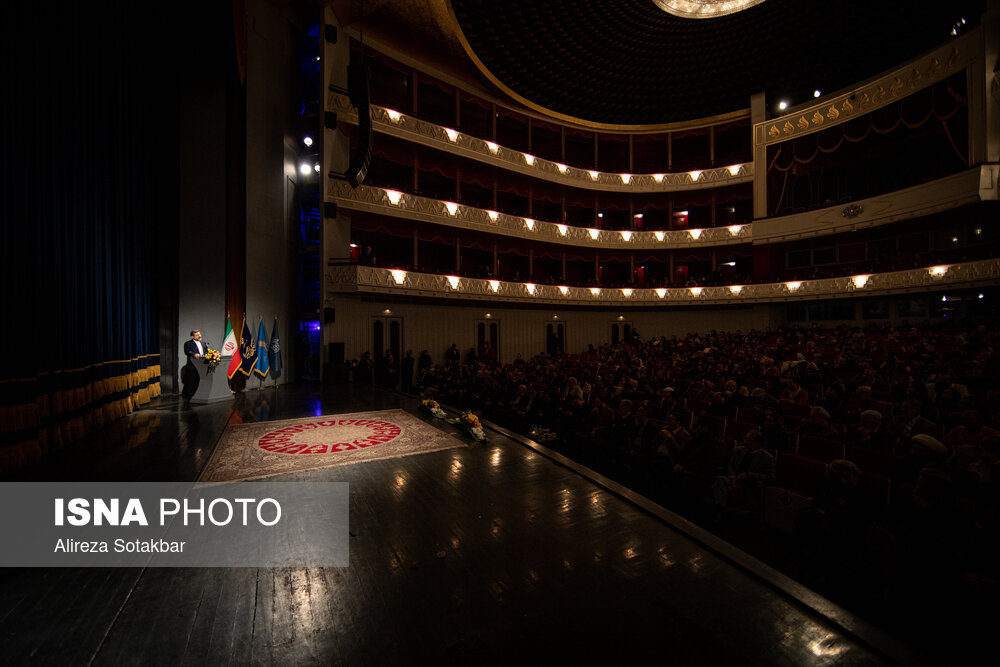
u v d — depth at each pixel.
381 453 6.31
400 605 2.88
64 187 6.68
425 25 15.74
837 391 7.94
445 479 5.29
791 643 2.57
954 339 13.34
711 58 18.78
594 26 16.67
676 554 3.60
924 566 3.29
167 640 2.51
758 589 3.12
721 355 14.34
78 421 6.89
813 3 15.59
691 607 2.90
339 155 15.27
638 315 24.39
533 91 20.33
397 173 18.23
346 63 15.54
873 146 19.59
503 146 19.39
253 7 12.91
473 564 3.40
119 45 8.45
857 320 19.95
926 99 16.28
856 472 4.02
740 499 5.17
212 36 11.49
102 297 7.85
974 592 3.00
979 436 4.93
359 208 15.27
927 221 17.59
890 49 17.77
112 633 2.56
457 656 2.42
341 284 14.69
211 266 11.32
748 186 22.38
